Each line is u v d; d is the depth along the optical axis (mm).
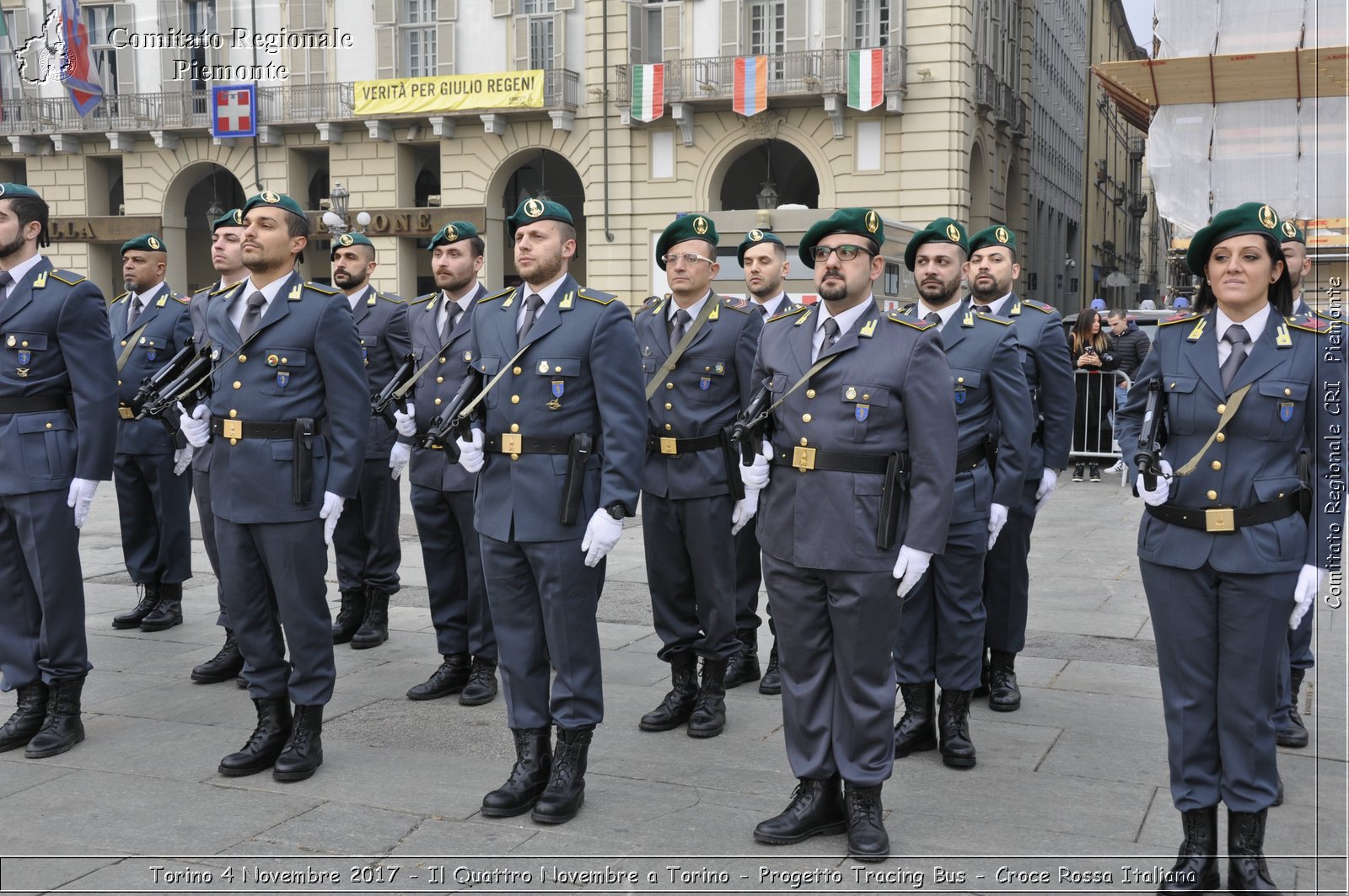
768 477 4047
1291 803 4191
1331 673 5121
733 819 4117
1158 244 61125
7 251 4816
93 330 4879
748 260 5711
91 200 27703
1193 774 3594
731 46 23297
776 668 5695
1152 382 3729
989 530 4766
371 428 6383
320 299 4695
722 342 5277
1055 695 5535
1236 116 7230
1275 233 3480
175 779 4473
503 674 4277
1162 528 3627
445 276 5672
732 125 23453
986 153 25281
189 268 29281
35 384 4836
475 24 24719
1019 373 4887
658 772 4574
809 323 4055
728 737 5027
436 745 4875
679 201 23953
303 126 25719
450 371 5613
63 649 4805
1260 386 3479
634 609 7266
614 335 4227
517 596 4262
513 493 4207
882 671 3873
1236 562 3457
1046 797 4320
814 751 3957
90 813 4137
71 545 4840
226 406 4602
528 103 23984
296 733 4531
